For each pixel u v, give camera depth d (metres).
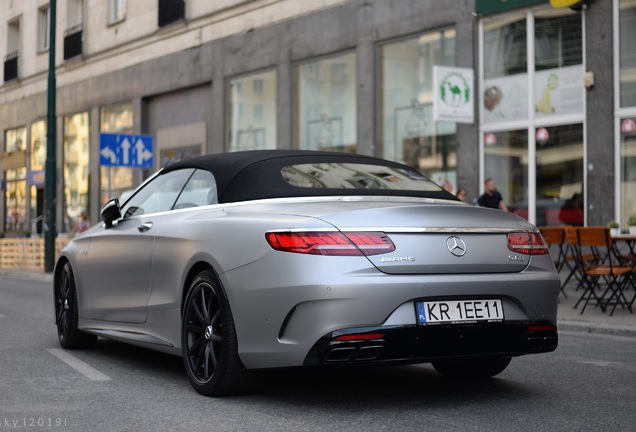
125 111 27.58
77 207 30.17
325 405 4.89
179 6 24.62
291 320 4.55
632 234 12.02
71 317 7.09
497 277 4.80
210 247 5.09
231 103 22.91
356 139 19.08
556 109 15.28
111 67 28.19
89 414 4.66
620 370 6.27
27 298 13.26
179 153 25.27
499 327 4.75
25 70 34.03
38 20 33.19
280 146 21.05
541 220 15.48
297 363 4.54
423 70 17.55
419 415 4.64
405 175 5.94
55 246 23.80
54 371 6.08
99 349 7.23
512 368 6.34
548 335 4.97
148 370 6.13
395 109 18.19
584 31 14.77
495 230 4.92
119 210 6.55
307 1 20.31
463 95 15.93
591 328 9.11
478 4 16.33
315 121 20.17
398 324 4.49
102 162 19.41
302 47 20.42
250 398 5.08
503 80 16.11
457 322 4.63
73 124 30.48
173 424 4.41
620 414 4.70
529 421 4.51
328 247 4.50
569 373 6.12
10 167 35.06
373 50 18.58
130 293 6.17
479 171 16.47
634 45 14.17
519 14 15.84
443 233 4.74
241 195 5.38
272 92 21.50
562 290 12.02
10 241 25.41
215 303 5.09
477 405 4.92
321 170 5.61
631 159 14.17
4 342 7.67
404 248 4.61
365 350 4.45
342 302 4.43
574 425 4.43
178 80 24.86
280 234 4.63
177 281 5.48
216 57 23.31
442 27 17.12
